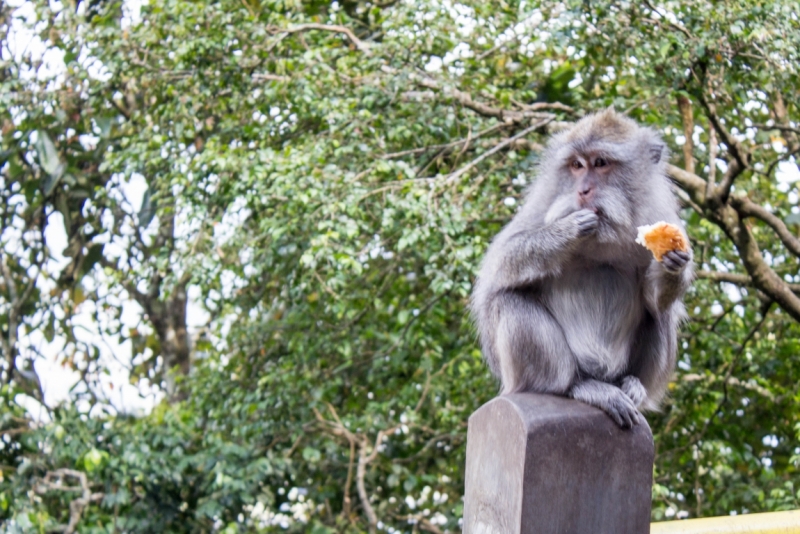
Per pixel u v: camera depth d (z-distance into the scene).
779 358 9.33
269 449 10.12
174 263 8.49
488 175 8.07
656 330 4.90
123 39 9.08
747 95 7.81
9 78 10.13
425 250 7.87
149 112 9.39
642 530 3.50
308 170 7.48
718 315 9.09
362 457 9.54
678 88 7.35
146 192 11.06
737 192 8.11
